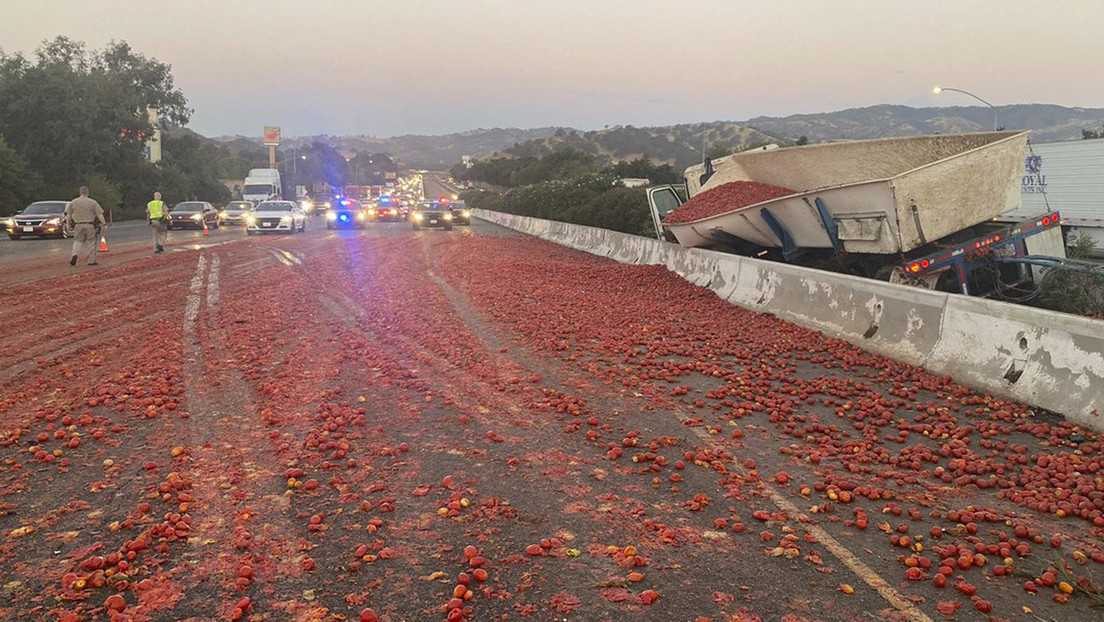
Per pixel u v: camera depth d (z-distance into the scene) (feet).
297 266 70.49
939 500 16.88
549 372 29.04
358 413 22.75
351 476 17.84
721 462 19.16
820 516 15.92
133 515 15.38
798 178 54.49
